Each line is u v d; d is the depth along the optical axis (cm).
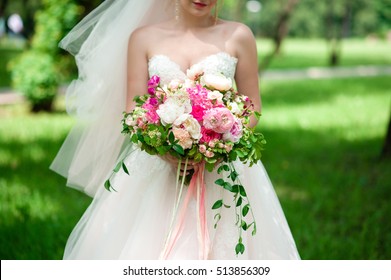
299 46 5181
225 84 385
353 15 6112
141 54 429
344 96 2050
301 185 904
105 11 455
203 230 401
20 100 1731
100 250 427
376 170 995
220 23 438
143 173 421
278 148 1188
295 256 443
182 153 371
